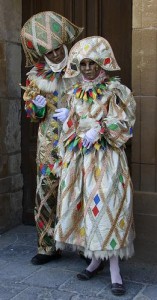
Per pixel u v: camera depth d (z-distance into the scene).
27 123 4.89
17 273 3.88
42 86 3.86
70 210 3.55
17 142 4.89
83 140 3.46
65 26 3.81
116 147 3.49
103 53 3.45
